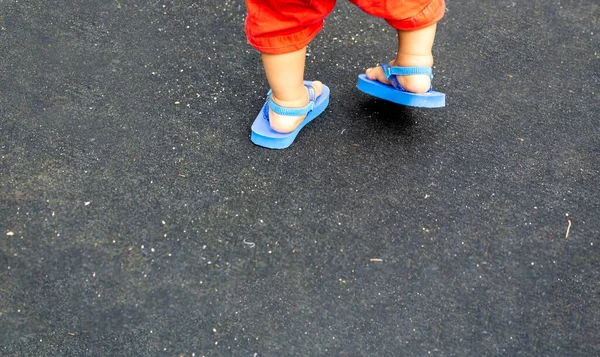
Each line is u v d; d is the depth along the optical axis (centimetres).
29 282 185
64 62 249
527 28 272
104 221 200
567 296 187
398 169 217
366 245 196
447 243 198
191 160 217
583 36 270
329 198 208
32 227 197
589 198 212
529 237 200
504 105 240
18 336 174
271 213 203
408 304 184
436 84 247
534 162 221
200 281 187
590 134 231
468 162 220
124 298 183
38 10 269
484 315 182
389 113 236
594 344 177
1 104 232
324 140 226
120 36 261
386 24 272
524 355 175
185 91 241
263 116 225
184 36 263
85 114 230
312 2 179
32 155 217
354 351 174
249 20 191
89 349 173
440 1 197
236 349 174
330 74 251
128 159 217
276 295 184
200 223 200
